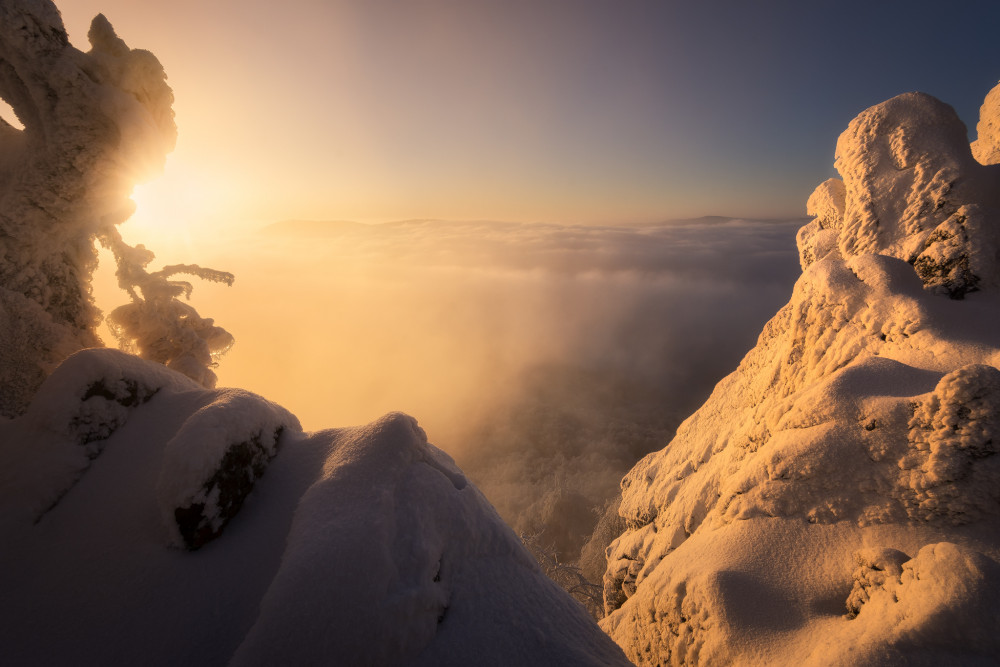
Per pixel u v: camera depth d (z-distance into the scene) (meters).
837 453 4.54
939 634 2.77
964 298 5.81
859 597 3.56
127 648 2.20
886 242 7.02
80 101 3.99
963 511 3.82
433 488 2.70
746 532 4.75
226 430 2.79
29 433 3.24
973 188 6.47
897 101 7.38
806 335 7.05
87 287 4.88
